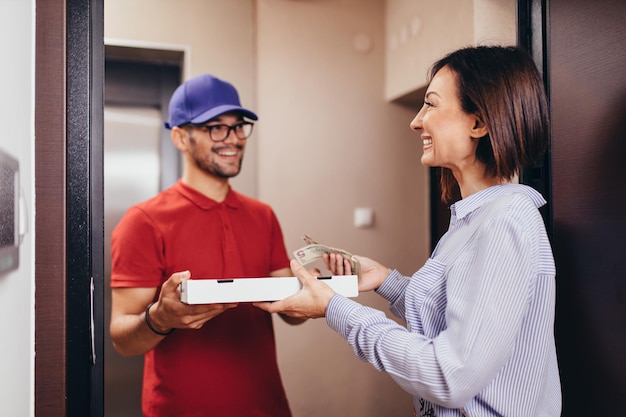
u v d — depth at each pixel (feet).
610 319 3.59
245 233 5.63
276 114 8.77
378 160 9.32
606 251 3.63
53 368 3.01
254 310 5.39
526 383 3.02
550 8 4.13
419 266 9.53
